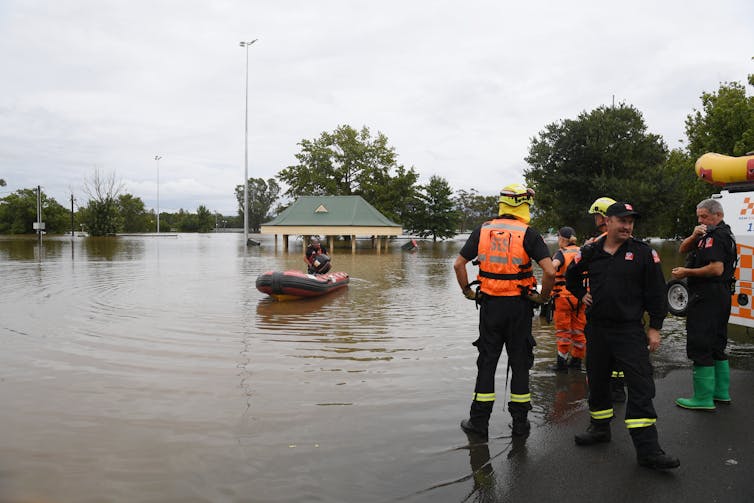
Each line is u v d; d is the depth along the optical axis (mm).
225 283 14594
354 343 7492
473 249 4492
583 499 3225
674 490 3336
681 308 8234
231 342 7461
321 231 34000
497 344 4387
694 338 4781
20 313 9633
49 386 5371
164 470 3582
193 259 24547
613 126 33438
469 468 3656
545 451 3947
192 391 5262
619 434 4324
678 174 32250
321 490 3332
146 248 34656
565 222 35656
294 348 7145
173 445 3982
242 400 5012
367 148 50812
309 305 11039
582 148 33625
